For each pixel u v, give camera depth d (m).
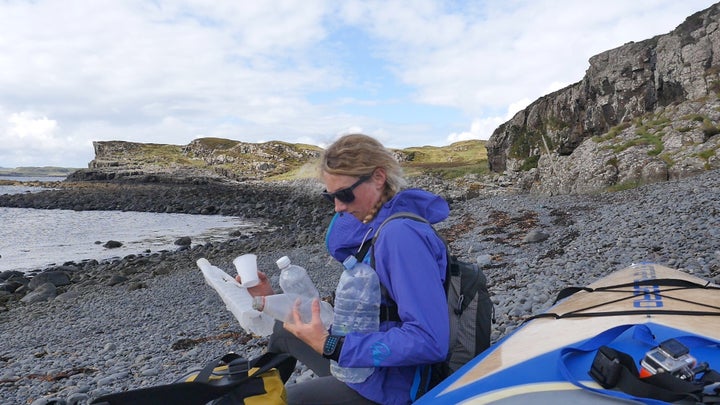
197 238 33.19
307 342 2.28
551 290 8.52
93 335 11.96
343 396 2.44
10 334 12.98
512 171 55.19
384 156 2.42
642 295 3.05
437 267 2.29
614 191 26.67
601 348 1.96
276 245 26.22
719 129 27.03
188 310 13.55
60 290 18.80
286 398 2.43
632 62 42.38
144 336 11.12
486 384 2.20
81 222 43.84
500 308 7.69
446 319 2.23
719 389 1.74
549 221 18.72
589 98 46.50
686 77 36.03
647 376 1.83
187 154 173.12
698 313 2.64
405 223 2.29
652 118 33.12
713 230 10.70
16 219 46.44
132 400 2.26
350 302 2.29
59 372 8.84
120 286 18.20
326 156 2.44
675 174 25.23
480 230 19.38
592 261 10.62
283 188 85.25
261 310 2.38
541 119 53.72
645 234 12.32
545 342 2.53
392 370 2.38
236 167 144.12
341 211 2.47
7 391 8.10
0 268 24.23
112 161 157.75
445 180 63.34
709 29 35.81
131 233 36.03
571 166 32.47
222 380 2.36
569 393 1.94
